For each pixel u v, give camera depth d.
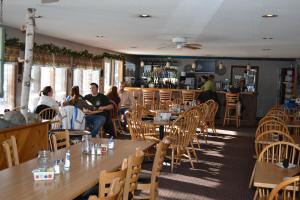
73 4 4.80
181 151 6.12
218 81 15.23
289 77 14.62
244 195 4.69
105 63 12.32
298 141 4.66
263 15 5.16
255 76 15.01
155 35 7.88
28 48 5.07
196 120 6.38
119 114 9.43
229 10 4.89
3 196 2.22
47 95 7.31
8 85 7.23
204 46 9.95
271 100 14.91
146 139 6.10
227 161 6.56
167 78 15.45
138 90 12.63
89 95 8.34
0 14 4.91
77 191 2.34
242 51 11.44
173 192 4.71
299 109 9.19
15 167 2.91
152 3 4.62
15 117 4.36
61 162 3.05
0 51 4.37
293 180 2.47
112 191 2.07
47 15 5.66
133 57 15.13
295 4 4.39
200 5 4.65
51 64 8.45
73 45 9.80
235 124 11.95
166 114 6.65
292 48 9.80
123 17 5.71
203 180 5.32
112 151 3.57
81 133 5.50
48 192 2.31
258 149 4.57
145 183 3.63
